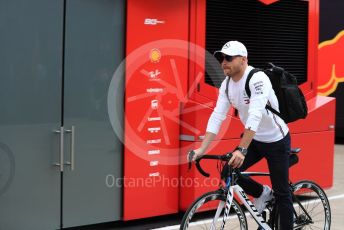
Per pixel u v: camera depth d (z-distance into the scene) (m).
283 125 4.38
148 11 5.56
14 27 4.81
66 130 5.15
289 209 4.45
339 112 12.05
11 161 4.88
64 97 5.12
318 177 6.98
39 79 4.96
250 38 6.33
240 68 4.15
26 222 5.00
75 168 5.23
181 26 5.78
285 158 4.40
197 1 5.86
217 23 6.04
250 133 4.07
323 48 11.98
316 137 6.91
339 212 6.46
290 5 6.71
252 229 5.50
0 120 4.79
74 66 5.16
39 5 4.92
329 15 11.85
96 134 5.34
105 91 5.37
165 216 6.15
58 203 5.16
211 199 4.21
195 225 4.39
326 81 11.98
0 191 4.84
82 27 5.19
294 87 4.36
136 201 5.63
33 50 4.92
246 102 4.21
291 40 6.75
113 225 5.79
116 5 5.39
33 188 5.00
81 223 5.31
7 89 4.80
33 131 4.96
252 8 6.32
